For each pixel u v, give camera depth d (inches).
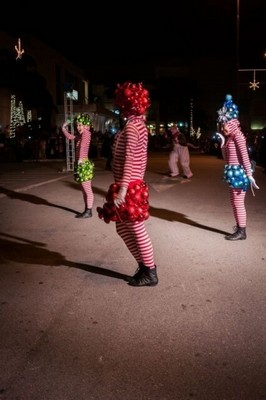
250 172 255.3
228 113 253.9
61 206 386.0
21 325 153.9
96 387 118.3
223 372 125.1
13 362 130.2
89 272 207.9
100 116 1915.6
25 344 140.6
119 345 139.9
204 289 185.9
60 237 273.6
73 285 191.5
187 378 122.3
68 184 548.1
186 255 234.2
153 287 188.4
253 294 180.5
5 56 1195.9
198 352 135.8
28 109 1423.5
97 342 141.9
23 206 386.6
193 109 2479.1
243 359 131.8
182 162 623.5
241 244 256.1
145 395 114.9
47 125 1268.5
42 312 164.4
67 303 172.4
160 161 1005.2
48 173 682.8
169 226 304.3
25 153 1023.6
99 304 171.2
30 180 575.5
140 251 185.3
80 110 1733.5
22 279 199.3
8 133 1115.3
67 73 2074.3
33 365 128.6
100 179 617.9
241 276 201.8
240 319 157.9
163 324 154.2
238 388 117.8
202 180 596.7
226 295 179.5
